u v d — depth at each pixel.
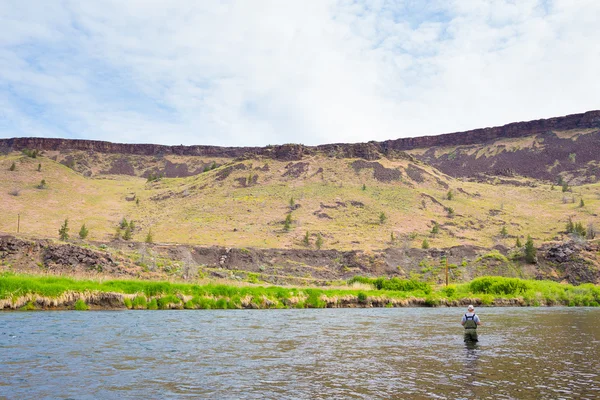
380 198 189.50
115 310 38.66
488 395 13.85
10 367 16.34
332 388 14.55
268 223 158.00
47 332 24.59
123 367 16.97
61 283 40.16
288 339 25.55
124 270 64.88
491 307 62.34
